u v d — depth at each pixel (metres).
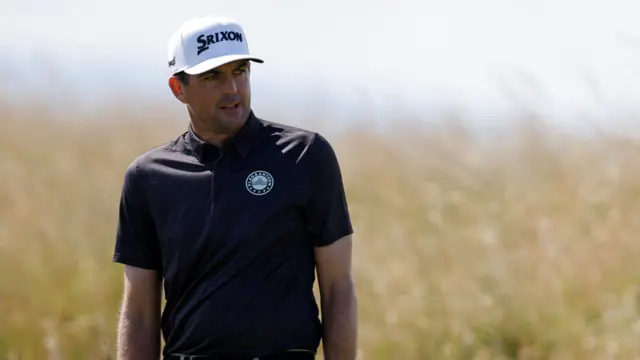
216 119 15.60
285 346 15.52
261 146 15.86
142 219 16.38
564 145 34.09
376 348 24.88
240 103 15.65
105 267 27.94
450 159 34.06
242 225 15.49
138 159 16.44
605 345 24.55
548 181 32.41
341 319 15.82
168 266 16.08
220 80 15.52
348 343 15.83
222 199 15.63
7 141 37.09
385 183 34.03
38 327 25.64
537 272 27.09
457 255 28.08
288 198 15.52
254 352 15.50
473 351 24.95
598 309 26.09
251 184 15.60
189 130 16.34
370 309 25.95
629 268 27.03
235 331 15.45
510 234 29.23
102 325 25.59
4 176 33.12
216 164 15.81
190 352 15.85
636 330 24.80
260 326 15.44
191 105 15.81
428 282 26.64
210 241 15.59
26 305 26.42
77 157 36.31
